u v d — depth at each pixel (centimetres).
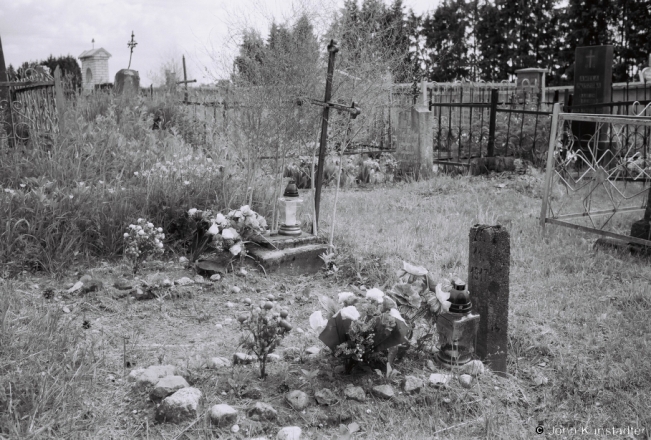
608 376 386
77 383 325
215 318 466
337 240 637
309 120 645
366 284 554
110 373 355
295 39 625
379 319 360
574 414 354
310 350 402
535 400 366
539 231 727
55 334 375
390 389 352
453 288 381
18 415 287
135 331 428
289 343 422
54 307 443
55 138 724
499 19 4297
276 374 363
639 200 894
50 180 645
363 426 324
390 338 362
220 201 661
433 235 693
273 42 633
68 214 567
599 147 1216
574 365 400
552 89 2161
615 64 3506
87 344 389
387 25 848
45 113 848
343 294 376
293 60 619
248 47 639
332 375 365
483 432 328
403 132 1184
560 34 4097
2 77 912
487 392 363
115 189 635
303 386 353
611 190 958
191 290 509
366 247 620
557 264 602
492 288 382
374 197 956
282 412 325
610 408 359
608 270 585
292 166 1027
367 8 789
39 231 534
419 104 1188
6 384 308
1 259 507
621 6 3634
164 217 621
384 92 829
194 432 304
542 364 408
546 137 1308
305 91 629
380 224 750
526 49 4203
